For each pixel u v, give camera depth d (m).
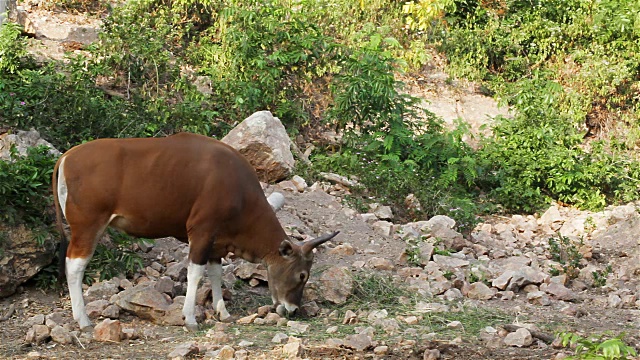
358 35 17.97
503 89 18.86
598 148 17.59
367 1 19.23
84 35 16.53
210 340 8.03
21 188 9.40
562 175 16.23
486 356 7.68
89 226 8.23
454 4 19.56
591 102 18.97
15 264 9.17
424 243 11.32
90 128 13.02
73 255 8.24
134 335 8.11
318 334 8.32
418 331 8.53
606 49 19.80
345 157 14.86
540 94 18.22
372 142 15.72
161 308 8.59
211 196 8.30
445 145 16.23
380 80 15.87
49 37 16.31
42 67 14.41
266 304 9.34
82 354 7.61
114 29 15.17
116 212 8.27
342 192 13.69
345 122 16.23
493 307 9.60
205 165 8.32
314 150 15.88
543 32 19.62
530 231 14.13
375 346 7.88
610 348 5.96
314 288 9.43
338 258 10.67
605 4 19.91
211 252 8.70
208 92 16.03
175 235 8.52
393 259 10.89
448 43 19.45
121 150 8.27
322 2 18.45
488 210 15.37
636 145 18.72
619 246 13.14
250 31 16.12
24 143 11.07
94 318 8.66
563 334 6.50
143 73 15.18
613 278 11.27
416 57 18.78
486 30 19.66
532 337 8.24
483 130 18.16
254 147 13.20
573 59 19.48
